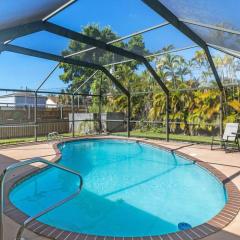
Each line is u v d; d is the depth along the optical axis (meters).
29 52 8.25
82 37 7.33
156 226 3.75
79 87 12.52
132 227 3.73
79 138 11.93
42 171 6.06
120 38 7.64
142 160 8.43
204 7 4.89
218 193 5.14
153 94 14.08
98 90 13.84
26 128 13.24
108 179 6.18
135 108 14.71
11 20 5.26
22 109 13.34
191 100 13.12
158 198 4.86
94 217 4.03
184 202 4.66
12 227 3.07
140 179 6.18
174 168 7.25
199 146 9.75
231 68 9.54
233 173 5.77
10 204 3.80
